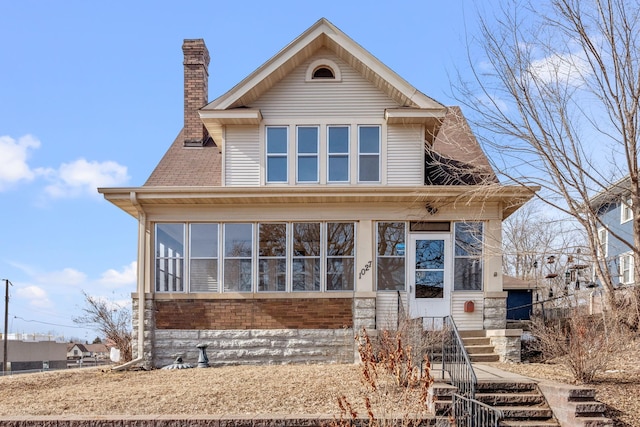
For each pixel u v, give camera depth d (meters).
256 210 14.30
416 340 10.47
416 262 14.11
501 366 11.59
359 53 14.38
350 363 13.46
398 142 14.71
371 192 13.65
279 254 14.30
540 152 11.80
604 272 12.73
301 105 14.84
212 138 16.33
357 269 14.02
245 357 13.88
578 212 12.30
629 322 11.30
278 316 14.01
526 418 8.23
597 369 9.62
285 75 14.91
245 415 8.15
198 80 17.16
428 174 15.24
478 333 13.59
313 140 14.84
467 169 13.56
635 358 10.87
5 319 37.38
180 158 16.25
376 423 7.10
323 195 13.66
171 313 14.09
